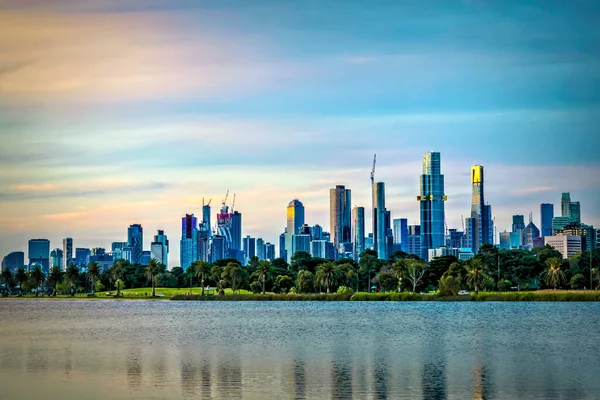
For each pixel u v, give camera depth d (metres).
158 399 91.31
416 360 127.69
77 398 92.38
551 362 124.31
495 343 159.00
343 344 158.62
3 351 147.50
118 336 186.38
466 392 94.94
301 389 97.44
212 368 118.25
